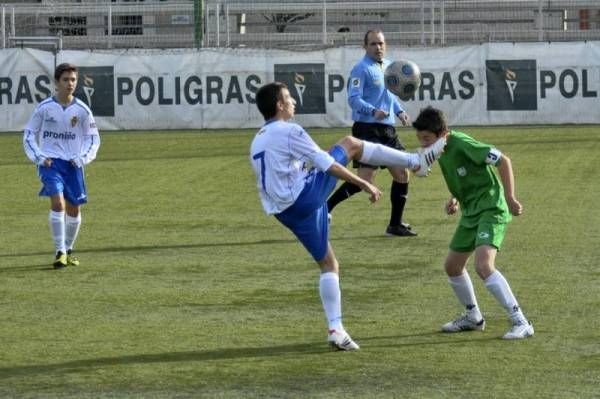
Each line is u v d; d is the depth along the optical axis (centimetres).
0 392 1477
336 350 1680
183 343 1744
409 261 2459
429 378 1515
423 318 1895
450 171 1725
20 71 6212
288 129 1645
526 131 5675
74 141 2523
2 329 1858
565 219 2984
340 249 2631
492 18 7594
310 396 1439
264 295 2120
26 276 2353
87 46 7369
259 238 2825
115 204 3500
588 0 7250
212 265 2458
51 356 1669
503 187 1683
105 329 1850
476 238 1728
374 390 1461
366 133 2950
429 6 7281
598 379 1498
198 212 3312
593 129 5709
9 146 5497
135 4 7425
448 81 6028
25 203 3553
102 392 1474
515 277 2233
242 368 1584
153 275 2345
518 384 1477
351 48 6078
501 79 6003
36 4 7362
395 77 2862
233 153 4978
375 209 3316
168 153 5034
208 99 6191
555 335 1750
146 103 6216
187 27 7650
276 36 7288
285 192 1641
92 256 2594
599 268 2323
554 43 5959
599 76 5941
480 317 1789
